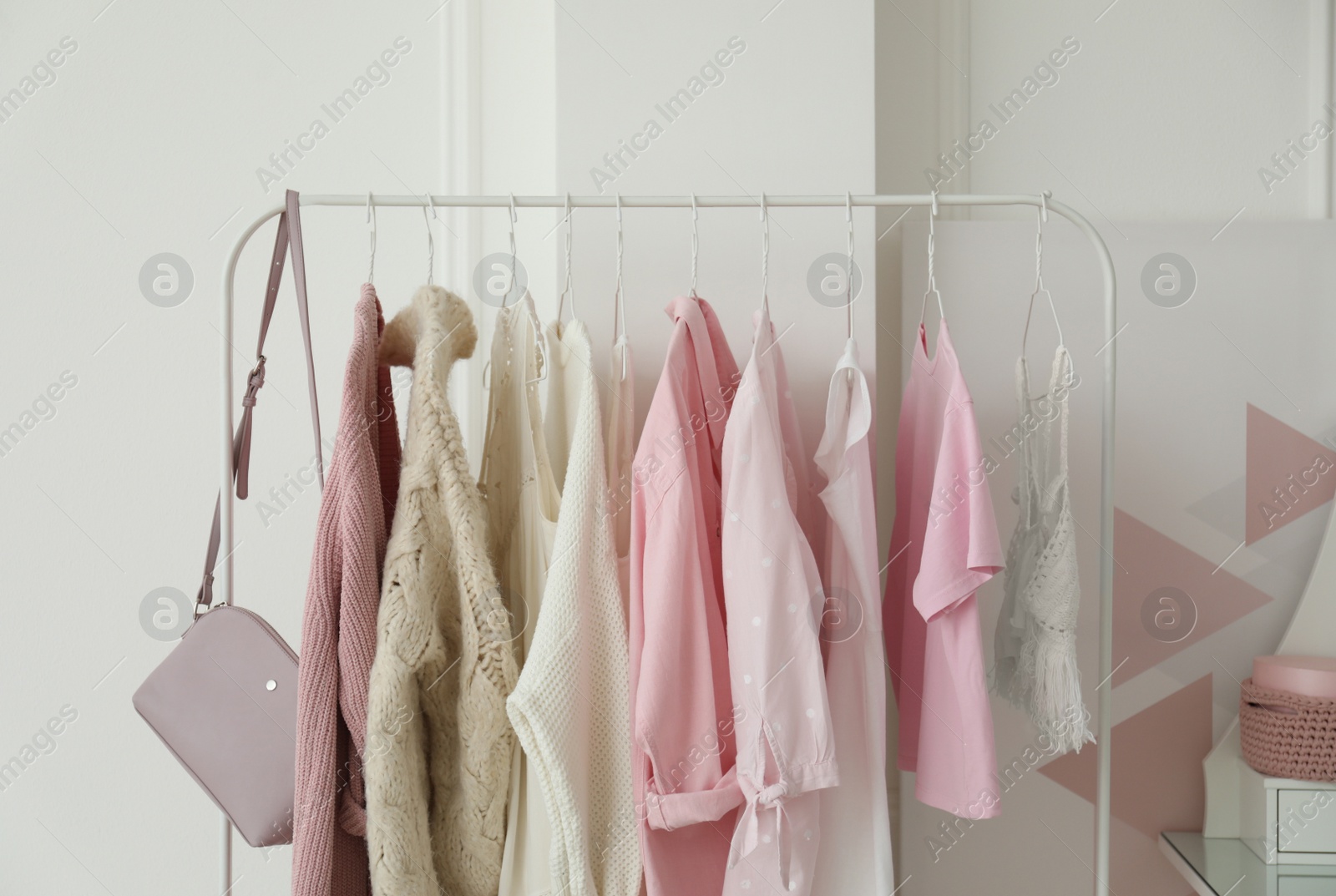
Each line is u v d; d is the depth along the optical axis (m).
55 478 1.33
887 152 1.40
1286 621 1.34
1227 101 1.41
